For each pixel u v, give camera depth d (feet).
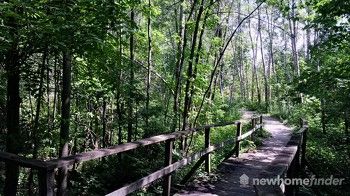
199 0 39.45
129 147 14.76
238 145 35.27
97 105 47.42
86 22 20.42
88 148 50.47
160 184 27.81
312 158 41.39
